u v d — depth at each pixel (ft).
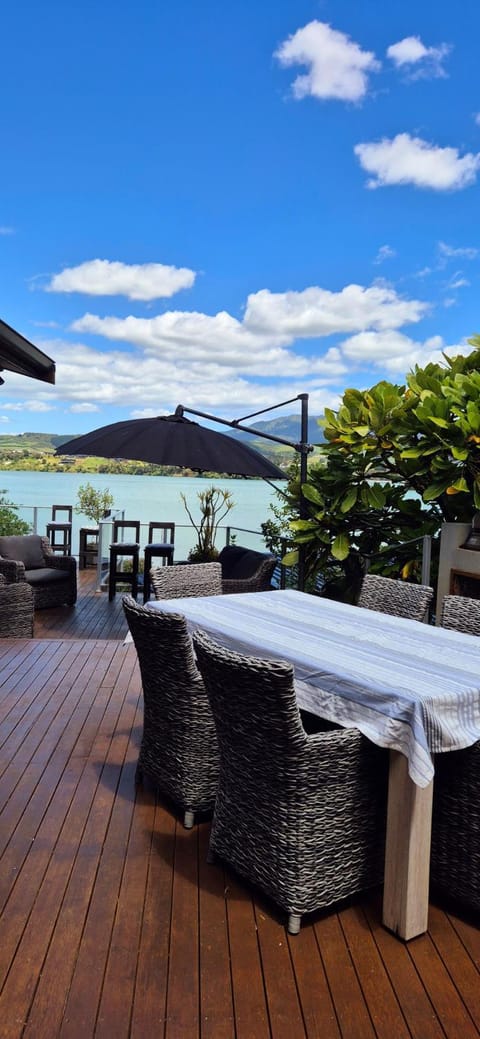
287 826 6.81
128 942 6.65
